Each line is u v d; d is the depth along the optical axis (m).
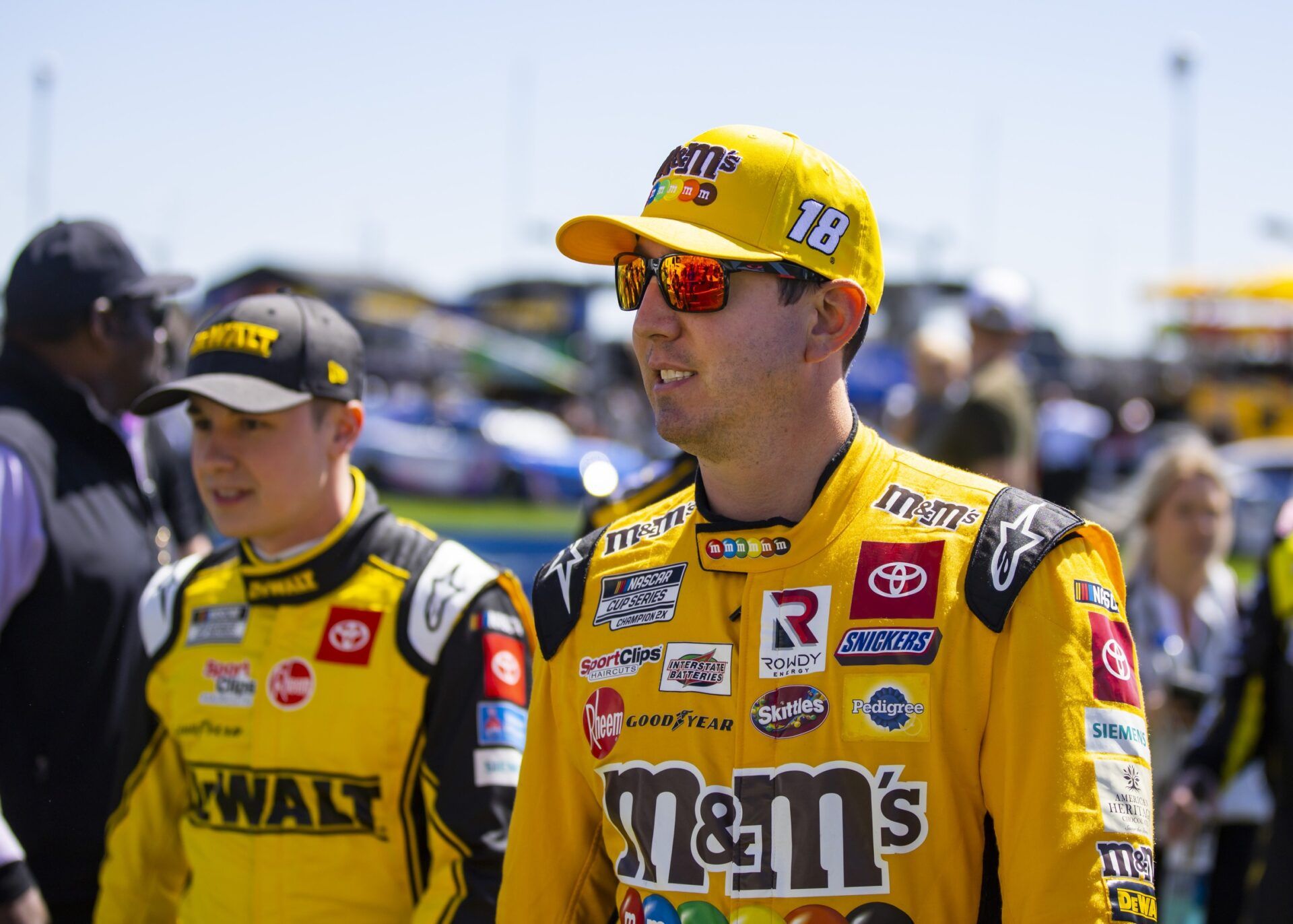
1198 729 3.64
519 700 2.49
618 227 2.03
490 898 2.33
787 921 1.68
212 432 2.59
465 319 29.62
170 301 4.04
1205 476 4.30
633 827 1.82
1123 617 1.76
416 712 2.43
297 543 2.59
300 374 2.55
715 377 1.83
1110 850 1.59
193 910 2.50
